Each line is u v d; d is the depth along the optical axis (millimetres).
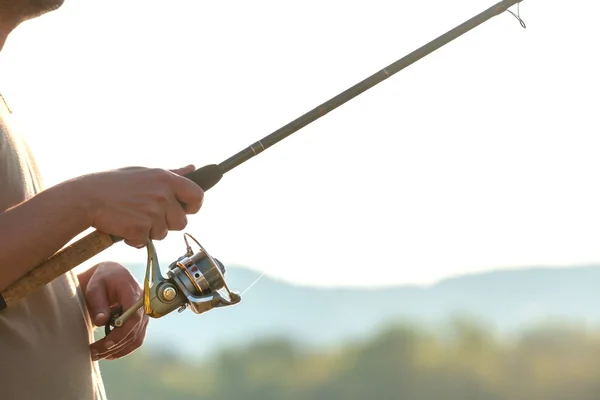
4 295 3863
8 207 3986
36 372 3955
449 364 82438
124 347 4684
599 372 80062
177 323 66750
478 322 84875
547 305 117750
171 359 63875
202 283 4203
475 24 4996
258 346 82125
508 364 82062
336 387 83750
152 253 4133
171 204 3926
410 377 83188
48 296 4129
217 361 72750
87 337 4383
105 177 3875
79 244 4004
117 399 55000
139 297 4723
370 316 101188
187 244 4316
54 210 3768
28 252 3730
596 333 82375
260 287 87875
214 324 73125
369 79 4832
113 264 4836
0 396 3830
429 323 85125
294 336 86875
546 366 80812
